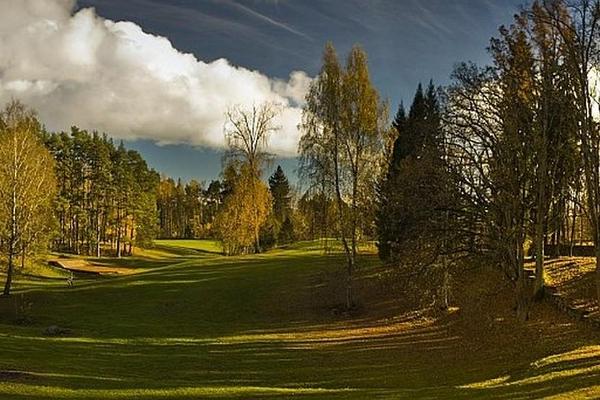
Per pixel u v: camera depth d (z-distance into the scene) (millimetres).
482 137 29969
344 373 25688
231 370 26297
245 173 66875
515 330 30219
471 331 33156
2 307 42500
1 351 25938
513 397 16484
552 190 30875
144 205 101250
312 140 40062
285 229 97125
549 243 48812
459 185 30562
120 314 42594
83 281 56594
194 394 19141
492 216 30031
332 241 50594
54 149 85875
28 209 45969
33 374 21062
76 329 36688
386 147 41188
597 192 24922
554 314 30922
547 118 29312
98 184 90125
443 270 34281
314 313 42156
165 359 28266
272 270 55312
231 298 46844
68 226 94688
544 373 20031
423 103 48406
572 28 24828
